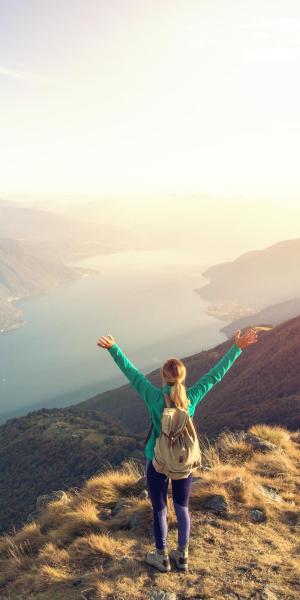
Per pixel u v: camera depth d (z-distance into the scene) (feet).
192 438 15.52
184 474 15.70
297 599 15.21
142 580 16.65
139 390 16.38
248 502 22.59
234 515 21.42
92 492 26.35
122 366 16.51
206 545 18.89
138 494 25.88
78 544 20.58
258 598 15.30
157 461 15.64
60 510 25.30
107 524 21.98
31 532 23.97
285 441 34.09
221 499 22.38
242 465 29.01
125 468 30.19
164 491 16.70
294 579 16.40
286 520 21.42
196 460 15.69
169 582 16.40
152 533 20.25
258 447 31.63
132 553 18.76
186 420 15.40
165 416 15.31
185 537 17.01
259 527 20.57
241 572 16.89
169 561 17.78
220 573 16.87
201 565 17.38
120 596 15.87
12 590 18.83
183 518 16.81
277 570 16.99
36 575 18.89
